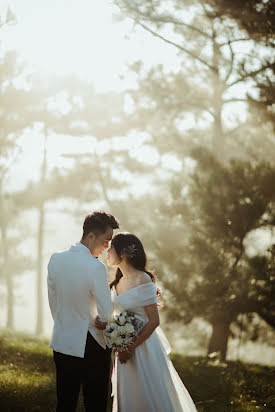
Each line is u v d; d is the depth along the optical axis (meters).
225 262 9.90
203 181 10.48
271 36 9.91
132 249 4.29
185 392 4.47
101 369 4.01
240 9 9.79
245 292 9.68
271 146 13.77
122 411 4.28
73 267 3.96
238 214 9.72
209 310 9.99
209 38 12.90
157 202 11.70
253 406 6.39
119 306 4.32
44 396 6.45
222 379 8.16
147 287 4.25
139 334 4.18
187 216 10.50
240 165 10.23
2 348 9.88
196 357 11.23
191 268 10.48
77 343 3.93
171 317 10.45
